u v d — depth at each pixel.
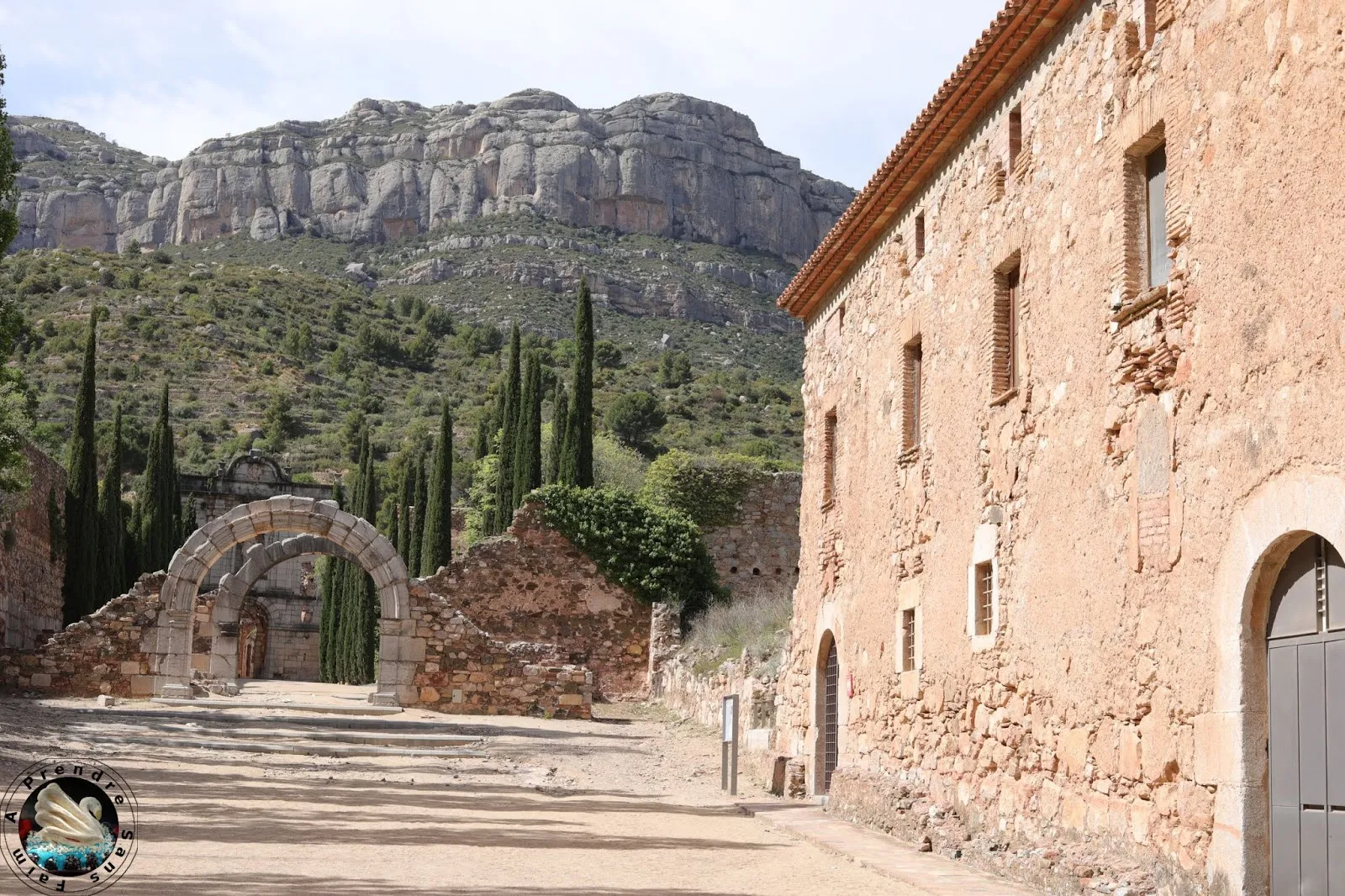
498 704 35.50
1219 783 10.24
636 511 41.50
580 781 23.48
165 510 53.38
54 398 89.62
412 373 119.50
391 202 192.25
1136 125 12.03
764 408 101.88
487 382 117.00
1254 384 10.00
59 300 115.25
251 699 34.59
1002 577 14.83
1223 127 10.53
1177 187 11.20
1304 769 9.55
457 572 40.84
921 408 18.08
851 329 21.86
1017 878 13.11
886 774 18.41
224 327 115.88
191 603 34.56
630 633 41.03
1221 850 10.17
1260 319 9.94
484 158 191.12
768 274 182.00
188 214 199.00
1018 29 14.14
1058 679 13.20
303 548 38.78
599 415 89.69
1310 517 9.27
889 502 19.16
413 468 70.81
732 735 22.75
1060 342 13.53
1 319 23.16
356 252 185.88
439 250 178.38
